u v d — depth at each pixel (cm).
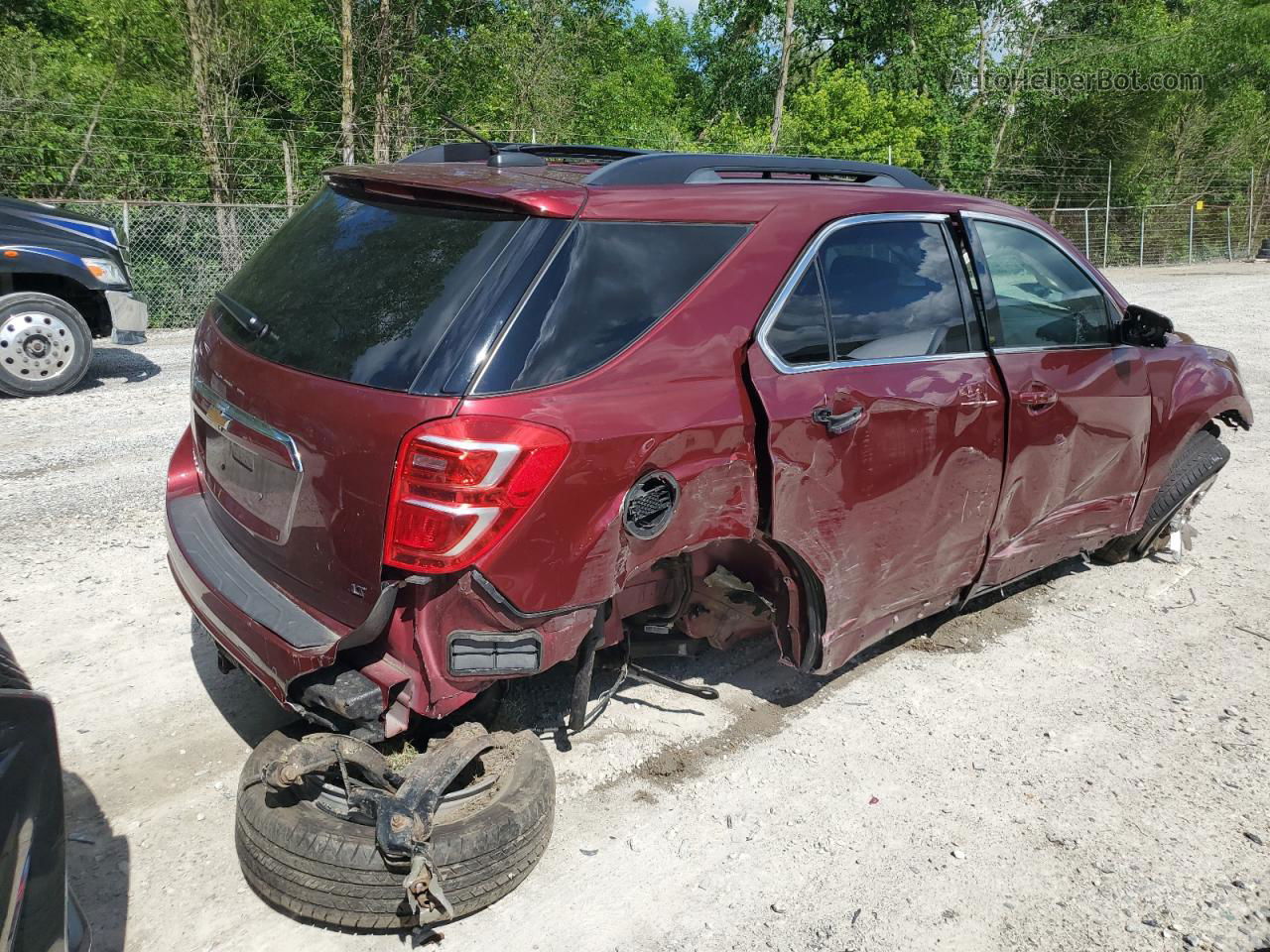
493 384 242
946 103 3588
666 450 266
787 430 291
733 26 3856
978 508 372
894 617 360
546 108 2167
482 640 247
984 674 401
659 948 253
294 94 1998
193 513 324
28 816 181
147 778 307
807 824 304
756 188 316
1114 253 3403
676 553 280
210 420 300
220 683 364
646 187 290
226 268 1341
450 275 255
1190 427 471
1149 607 470
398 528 237
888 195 350
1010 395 370
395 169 307
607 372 260
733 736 349
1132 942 263
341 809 258
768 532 296
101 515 527
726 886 276
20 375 785
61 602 421
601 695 356
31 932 176
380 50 1881
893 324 337
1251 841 305
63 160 1480
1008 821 310
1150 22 3753
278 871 240
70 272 805
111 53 1717
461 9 2108
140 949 241
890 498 332
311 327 273
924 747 348
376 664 252
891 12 3616
